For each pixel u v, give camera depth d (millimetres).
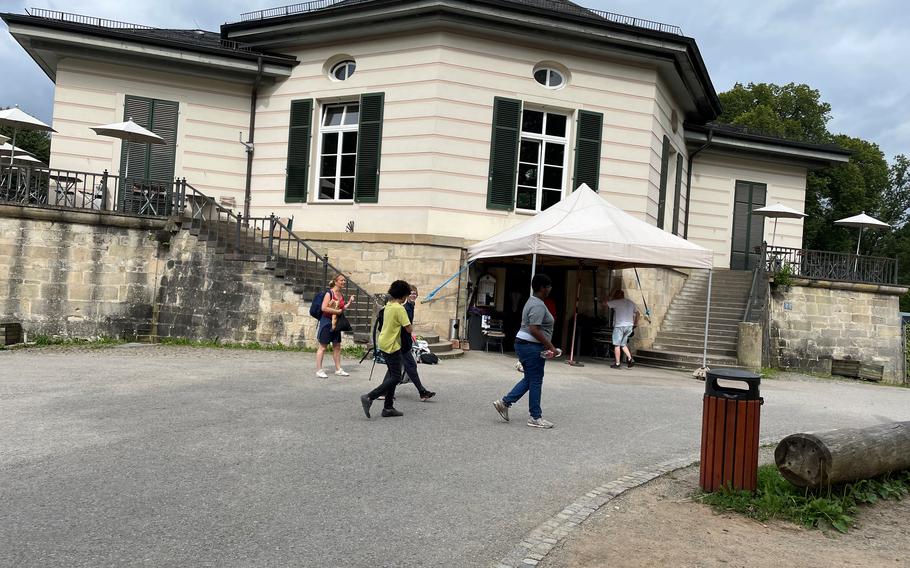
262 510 4738
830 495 5500
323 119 17594
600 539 4500
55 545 3988
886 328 19406
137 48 16594
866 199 36594
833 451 5332
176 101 17672
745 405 5516
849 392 13281
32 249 14445
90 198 17141
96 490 4980
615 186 17062
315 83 17328
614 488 5590
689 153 22250
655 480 5941
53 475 5289
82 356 12414
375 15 15805
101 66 17281
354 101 17234
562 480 5797
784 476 5574
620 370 14242
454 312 15586
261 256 14180
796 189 23359
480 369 12539
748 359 15492
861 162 37344
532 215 16641
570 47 16578
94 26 16281
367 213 16547
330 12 16094
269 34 17312
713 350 16250
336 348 10703
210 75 17500
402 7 15492
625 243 13039
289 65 17516
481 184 16219
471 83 16109
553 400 9734
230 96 17922
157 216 14977
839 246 36344
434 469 5918
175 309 14852
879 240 50406
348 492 5211
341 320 10594
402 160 16188
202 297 14633
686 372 14875
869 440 5703
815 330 18906
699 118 21719
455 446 6730
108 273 14867
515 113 16422
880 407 11258
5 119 15250
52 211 14477
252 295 14227
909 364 20500
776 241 23172
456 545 4309
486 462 6219
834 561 4359
